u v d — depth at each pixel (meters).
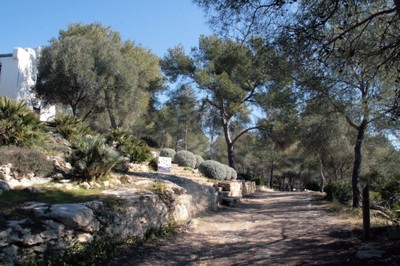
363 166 22.17
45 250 5.42
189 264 6.70
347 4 7.15
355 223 9.99
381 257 5.96
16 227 5.21
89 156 8.75
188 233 9.22
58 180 8.27
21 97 21.23
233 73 22.97
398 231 7.32
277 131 25.05
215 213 12.73
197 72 24.05
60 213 5.93
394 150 17.80
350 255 6.47
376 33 8.22
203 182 15.95
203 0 7.92
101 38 21.03
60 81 18.05
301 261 6.52
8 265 4.74
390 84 9.87
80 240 6.10
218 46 10.55
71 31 25.69
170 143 44.78
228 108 25.73
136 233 7.75
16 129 9.27
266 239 8.83
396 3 6.19
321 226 10.10
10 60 21.39
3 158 7.48
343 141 18.34
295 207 15.55
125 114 21.53
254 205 16.45
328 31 8.16
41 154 8.41
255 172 60.41
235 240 8.78
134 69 20.73
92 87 18.11
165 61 26.06
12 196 6.63
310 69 8.96
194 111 27.83
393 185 12.05
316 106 12.59
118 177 9.88
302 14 7.57
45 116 21.67
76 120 13.52
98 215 6.75
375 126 13.78
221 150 53.25
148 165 14.25
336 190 17.06
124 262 6.32
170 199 9.80
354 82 11.54
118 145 13.67
